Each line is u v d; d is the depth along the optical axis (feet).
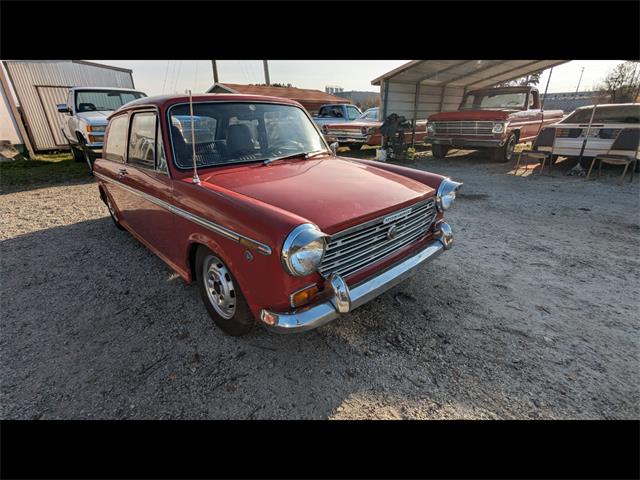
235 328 8.54
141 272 12.47
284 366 8.05
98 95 32.24
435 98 47.37
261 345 8.71
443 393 7.31
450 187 10.01
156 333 9.21
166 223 9.77
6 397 7.28
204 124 9.78
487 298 10.63
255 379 7.70
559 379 7.60
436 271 12.29
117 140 12.75
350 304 7.21
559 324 9.41
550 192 23.16
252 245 6.70
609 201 20.90
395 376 7.75
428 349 8.54
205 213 7.80
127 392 7.39
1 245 15.05
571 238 15.28
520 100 34.53
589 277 11.87
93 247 14.73
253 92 73.56
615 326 9.32
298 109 12.32
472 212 19.06
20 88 38.75
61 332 9.30
